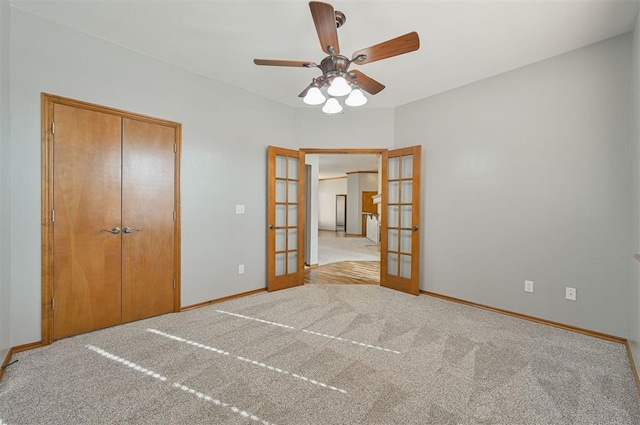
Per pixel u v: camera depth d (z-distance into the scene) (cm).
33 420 158
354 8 221
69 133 253
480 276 346
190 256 334
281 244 435
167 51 291
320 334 269
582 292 274
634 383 195
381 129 439
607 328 261
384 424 157
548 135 293
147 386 188
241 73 339
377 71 325
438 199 387
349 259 677
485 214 341
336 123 443
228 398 177
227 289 371
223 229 365
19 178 230
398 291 416
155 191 307
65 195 252
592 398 179
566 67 282
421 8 221
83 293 263
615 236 257
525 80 309
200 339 256
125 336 260
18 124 229
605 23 237
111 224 278
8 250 221
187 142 329
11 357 221
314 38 267
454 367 213
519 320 306
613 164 257
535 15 228
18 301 230
